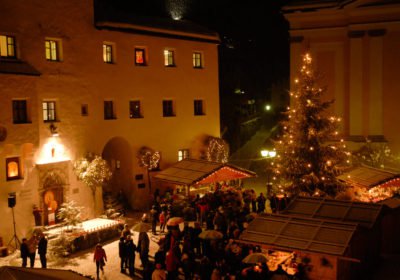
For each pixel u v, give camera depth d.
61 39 27.03
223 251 18.47
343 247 15.28
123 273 20.20
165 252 19.38
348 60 35.25
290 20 36.41
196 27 36.22
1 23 23.91
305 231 16.42
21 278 9.34
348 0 33.75
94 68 28.97
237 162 47.94
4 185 23.34
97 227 24.61
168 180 27.48
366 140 34.41
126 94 31.05
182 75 34.62
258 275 15.70
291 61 36.66
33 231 22.44
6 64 23.66
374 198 26.52
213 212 23.39
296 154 26.84
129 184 32.25
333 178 26.19
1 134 22.98
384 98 34.44
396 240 21.70
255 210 27.94
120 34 30.50
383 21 33.75
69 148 27.44
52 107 26.86
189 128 35.28
